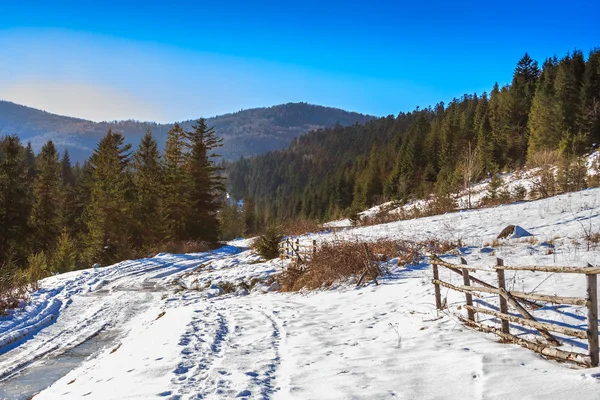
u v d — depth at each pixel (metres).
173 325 10.19
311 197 127.56
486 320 7.07
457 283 9.80
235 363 6.71
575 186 24.38
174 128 47.81
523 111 63.84
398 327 7.88
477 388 4.51
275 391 5.34
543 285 8.05
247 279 17.70
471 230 18.31
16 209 37.38
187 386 5.70
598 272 4.54
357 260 14.23
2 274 16.67
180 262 25.66
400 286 11.34
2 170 37.12
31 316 12.31
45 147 63.69
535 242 13.27
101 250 33.88
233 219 90.12
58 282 18.53
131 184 39.66
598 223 14.23
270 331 8.97
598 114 47.88
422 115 108.94
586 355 4.65
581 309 6.39
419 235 19.00
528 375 4.59
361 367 5.88
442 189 34.03
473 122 88.06
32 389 7.06
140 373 6.54
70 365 8.37
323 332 8.44
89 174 51.50
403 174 72.31
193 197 43.84
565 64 63.31
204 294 16.19
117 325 11.88
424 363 5.62
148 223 37.94
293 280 16.05
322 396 4.96
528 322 5.63
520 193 26.95
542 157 39.03
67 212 50.12
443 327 7.27
